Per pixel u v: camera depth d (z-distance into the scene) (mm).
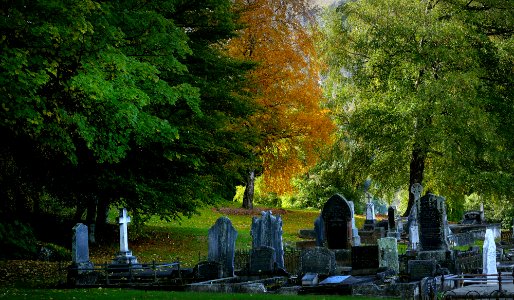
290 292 19219
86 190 27594
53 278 23734
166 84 22703
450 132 41094
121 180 26375
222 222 23141
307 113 44781
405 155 45719
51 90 19672
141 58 22547
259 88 43094
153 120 21891
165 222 43844
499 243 35969
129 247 33281
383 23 44281
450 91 42000
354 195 63719
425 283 18516
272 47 44969
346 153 46875
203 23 31328
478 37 43625
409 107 41406
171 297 16094
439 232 28828
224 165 32531
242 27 34219
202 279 22141
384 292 18219
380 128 44188
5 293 16828
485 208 56031
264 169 47281
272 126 44469
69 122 19391
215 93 30078
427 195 29266
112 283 22250
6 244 28016
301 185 65562
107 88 18688
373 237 38812
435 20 42969
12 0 18078
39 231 33375
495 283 20297
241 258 25953
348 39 46594
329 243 29156
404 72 43000
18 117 18328
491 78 45312
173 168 28688
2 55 17109
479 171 42125
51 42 18828
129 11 22484
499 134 42875
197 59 31594
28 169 25875
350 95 47031
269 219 26391
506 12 44625
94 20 20016
